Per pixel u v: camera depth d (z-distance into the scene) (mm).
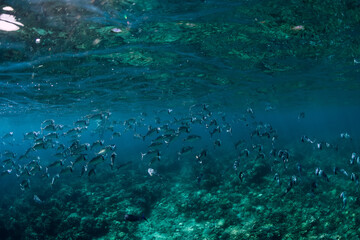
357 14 8875
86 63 12727
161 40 10594
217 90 23547
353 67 17281
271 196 13023
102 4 7316
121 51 11586
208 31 9961
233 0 7645
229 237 9547
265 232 8758
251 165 19281
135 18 8406
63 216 13383
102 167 27656
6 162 12945
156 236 11195
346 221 9102
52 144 12383
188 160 27688
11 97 18984
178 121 13586
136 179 21516
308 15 8875
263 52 13156
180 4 7668
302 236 8453
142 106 31422
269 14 8727
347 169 18312
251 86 22672
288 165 18250
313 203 11656
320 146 11742
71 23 8344
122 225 12180
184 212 13281
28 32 8656
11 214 14750
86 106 26875
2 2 6711
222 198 13805
